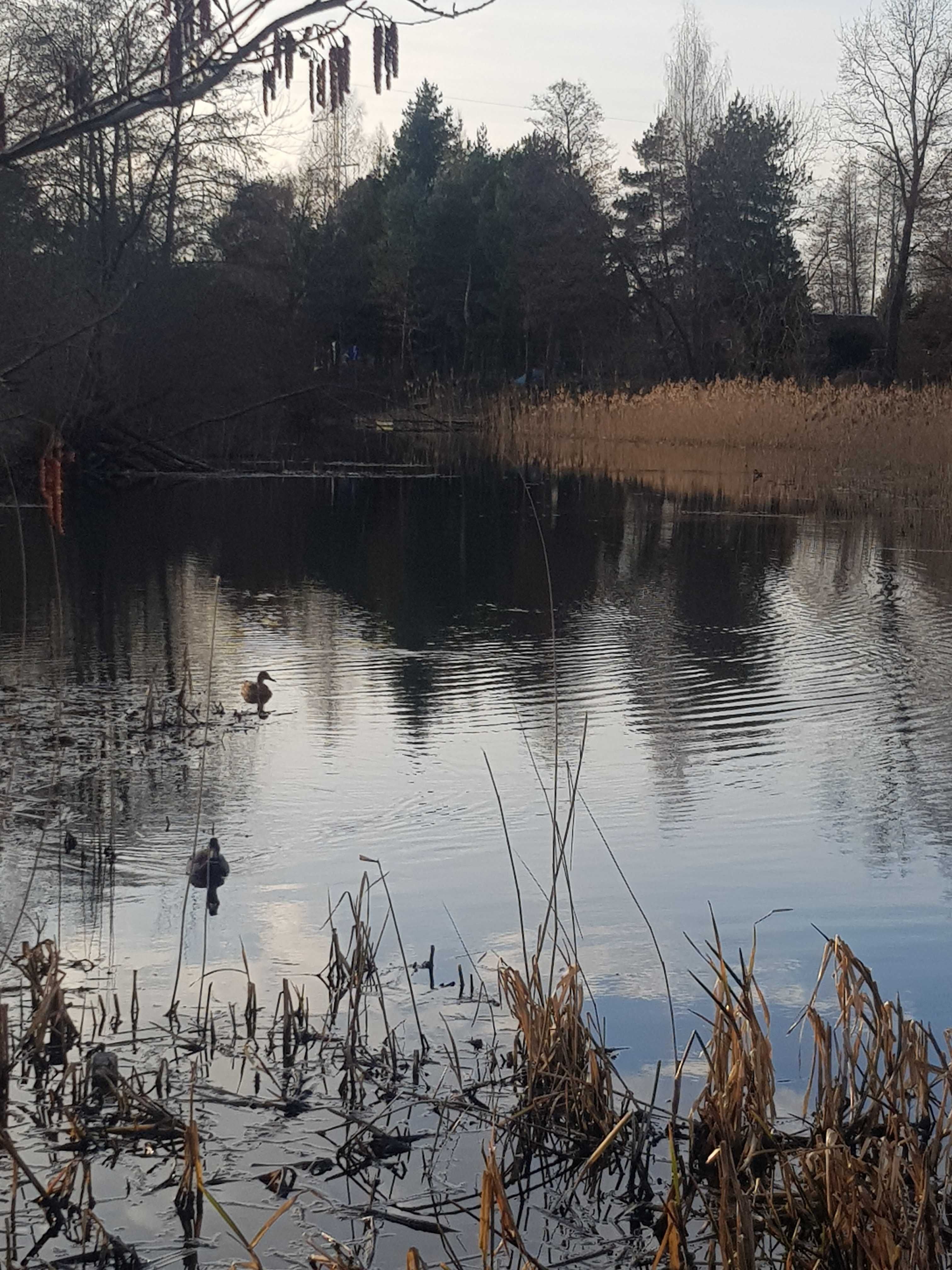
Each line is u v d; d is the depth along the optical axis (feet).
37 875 20.86
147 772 26.68
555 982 17.42
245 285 112.68
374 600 48.67
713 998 14.30
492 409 143.74
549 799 25.12
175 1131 13.97
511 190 221.66
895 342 167.63
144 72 9.34
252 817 23.88
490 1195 11.76
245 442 114.83
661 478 99.35
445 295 219.20
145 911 19.51
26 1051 15.42
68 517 71.92
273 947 18.34
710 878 21.11
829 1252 11.83
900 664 37.96
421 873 21.25
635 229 195.62
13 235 70.18
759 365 170.40
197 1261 12.01
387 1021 15.88
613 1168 13.79
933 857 22.08
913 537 67.77
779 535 68.18
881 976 17.53
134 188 96.94
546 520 74.08
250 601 48.16
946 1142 13.67
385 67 9.64
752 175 187.11
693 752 28.66
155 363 99.50
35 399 78.95
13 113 9.53
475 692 34.24
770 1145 13.69
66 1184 12.88
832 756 28.40
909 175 160.04
